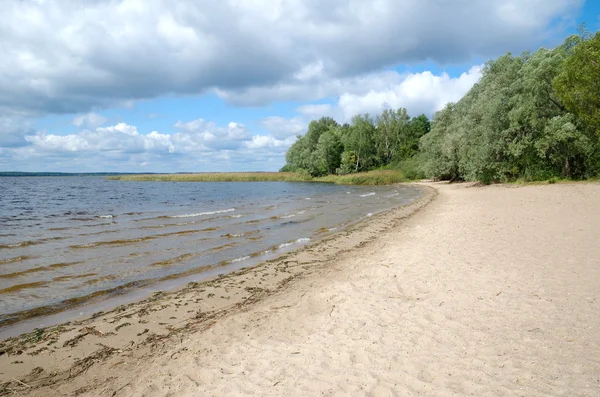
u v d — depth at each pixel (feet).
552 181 98.68
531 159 105.09
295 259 38.17
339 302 23.30
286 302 24.91
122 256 40.09
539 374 13.21
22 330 21.91
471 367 14.17
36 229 58.18
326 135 275.59
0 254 40.65
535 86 94.02
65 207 96.63
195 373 15.99
